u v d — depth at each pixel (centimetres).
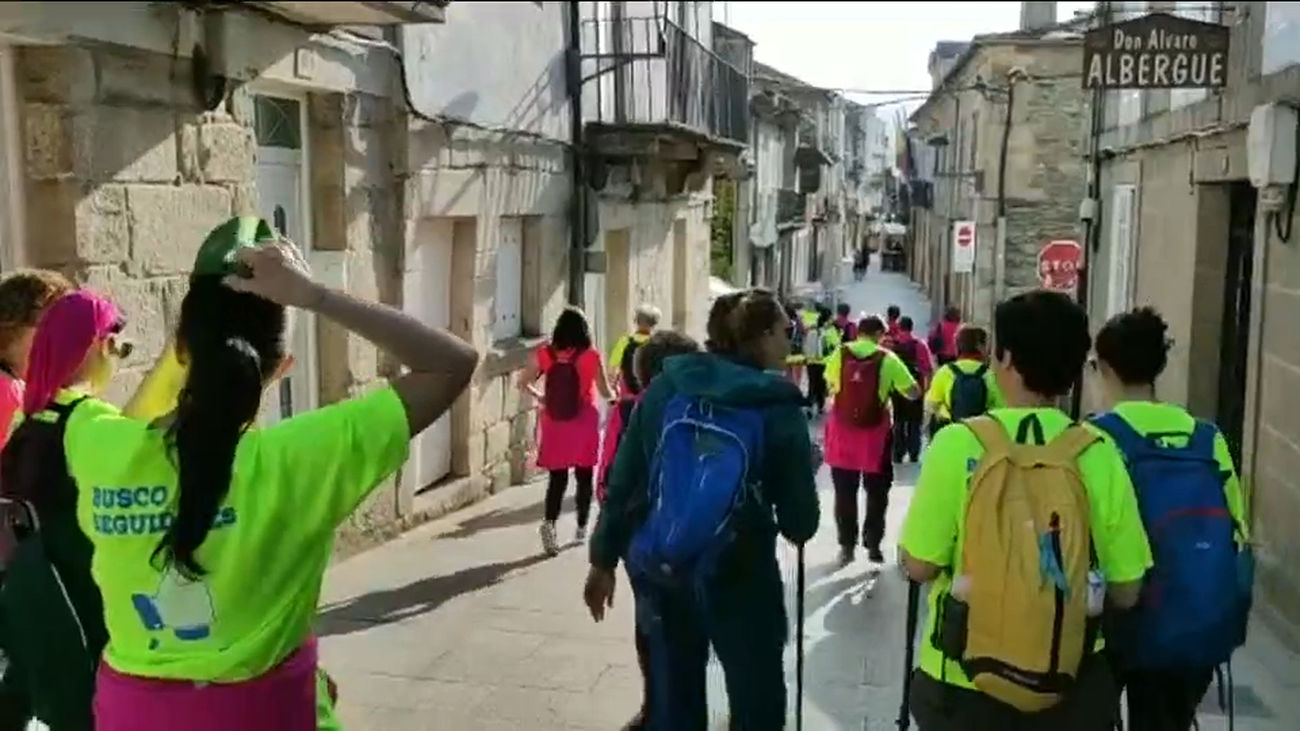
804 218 4191
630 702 558
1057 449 303
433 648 632
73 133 543
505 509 1024
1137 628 364
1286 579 727
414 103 924
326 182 819
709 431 404
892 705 562
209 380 223
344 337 830
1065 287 1652
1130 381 390
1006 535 293
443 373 234
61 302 266
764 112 3281
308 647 242
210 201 651
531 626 673
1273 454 776
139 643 229
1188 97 1084
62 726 276
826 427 846
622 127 1301
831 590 770
